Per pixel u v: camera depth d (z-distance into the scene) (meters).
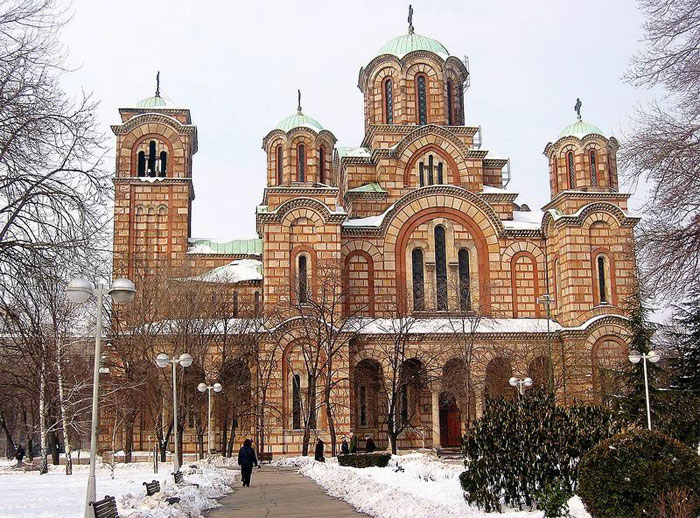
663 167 25.41
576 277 70.62
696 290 26.31
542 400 26.94
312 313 67.19
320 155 76.56
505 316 73.81
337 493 35.78
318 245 70.25
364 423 70.94
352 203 76.81
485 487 25.27
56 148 28.28
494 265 74.50
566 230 71.38
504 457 25.33
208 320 67.88
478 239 74.69
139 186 78.19
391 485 33.25
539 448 25.19
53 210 27.78
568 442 25.17
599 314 70.06
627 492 20.36
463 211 74.88
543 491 23.41
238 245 81.88
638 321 54.50
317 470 47.09
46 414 55.44
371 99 80.75
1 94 27.00
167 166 79.44
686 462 20.52
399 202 74.00
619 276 71.19
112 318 63.84
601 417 26.36
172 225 78.00
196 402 65.81
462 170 77.94
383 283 72.75
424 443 70.50
